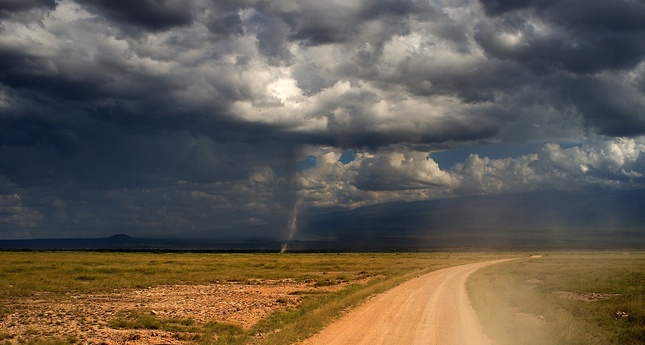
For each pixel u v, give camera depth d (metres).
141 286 46.62
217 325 24.67
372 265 92.94
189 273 63.41
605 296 35.94
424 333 21.41
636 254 144.75
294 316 27.72
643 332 20.36
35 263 72.31
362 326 23.45
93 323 25.31
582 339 18.77
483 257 144.88
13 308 30.44
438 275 63.00
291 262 100.12
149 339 21.33
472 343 19.12
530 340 18.88
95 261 84.06
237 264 87.69
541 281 50.31
